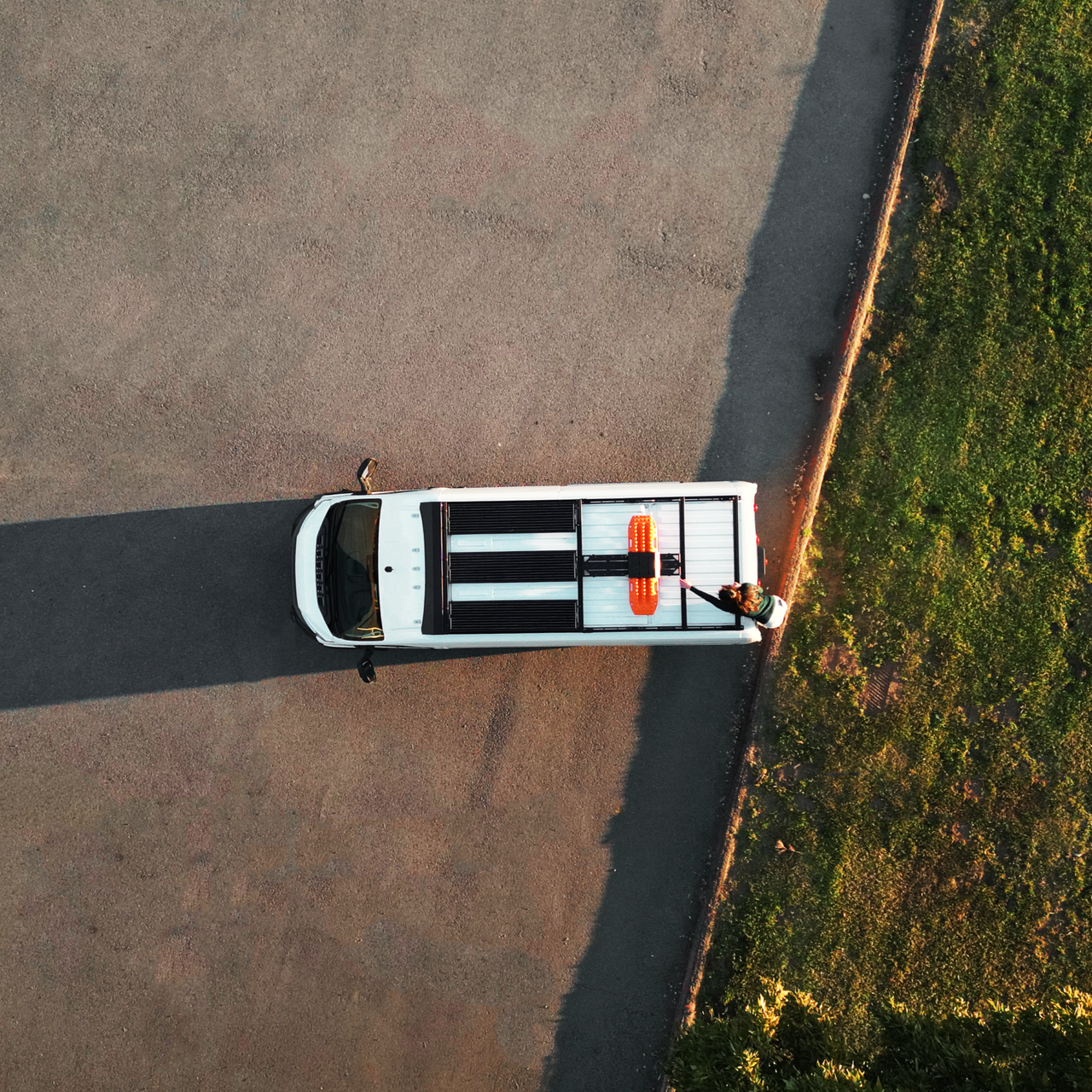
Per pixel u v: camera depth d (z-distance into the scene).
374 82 9.72
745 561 8.05
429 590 8.23
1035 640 9.20
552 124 9.65
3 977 9.52
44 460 9.73
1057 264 9.33
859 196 9.57
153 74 9.76
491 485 9.65
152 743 9.62
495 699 9.55
